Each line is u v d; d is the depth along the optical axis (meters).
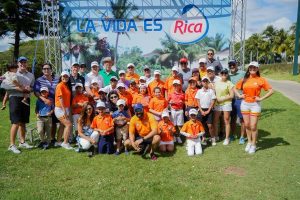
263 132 8.89
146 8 11.66
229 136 8.34
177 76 8.30
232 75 8.25
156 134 6.85
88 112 7.54
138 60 11.86
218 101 7.69
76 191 5.18
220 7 11.31
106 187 5.32
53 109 7.79
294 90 21.73
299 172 5.79
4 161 6.71
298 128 9.25
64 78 7.52
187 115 7.99
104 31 11.95
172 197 4.90
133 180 5.62
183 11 11.50
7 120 11.80
